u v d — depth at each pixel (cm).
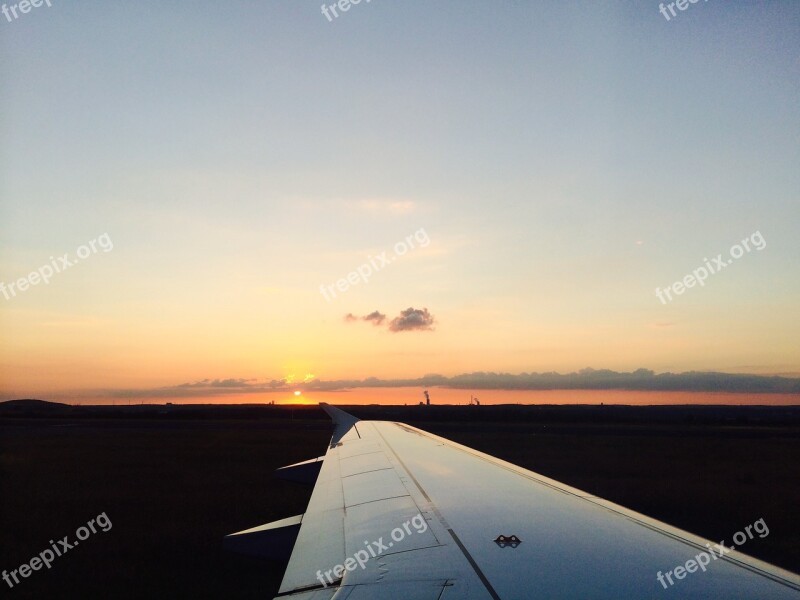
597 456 2734
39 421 6594
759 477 2072
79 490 1653
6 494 1595
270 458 2417
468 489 557
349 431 1211
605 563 313
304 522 515
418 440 1009
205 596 845
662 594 264
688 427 6281
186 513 1352
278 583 898
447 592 282
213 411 10000
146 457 2475
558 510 457
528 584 283
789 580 285
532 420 7756
